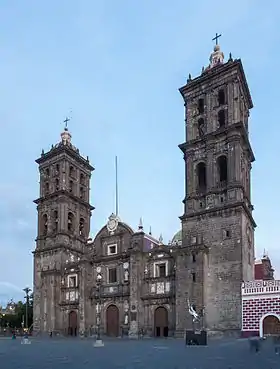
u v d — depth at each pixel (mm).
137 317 77875
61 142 100125
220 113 79188
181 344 51625
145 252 81562
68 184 97188
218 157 76062
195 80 81938
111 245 87812
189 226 75000
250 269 73875
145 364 25734
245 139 76312
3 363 27453
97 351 39812
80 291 86250
